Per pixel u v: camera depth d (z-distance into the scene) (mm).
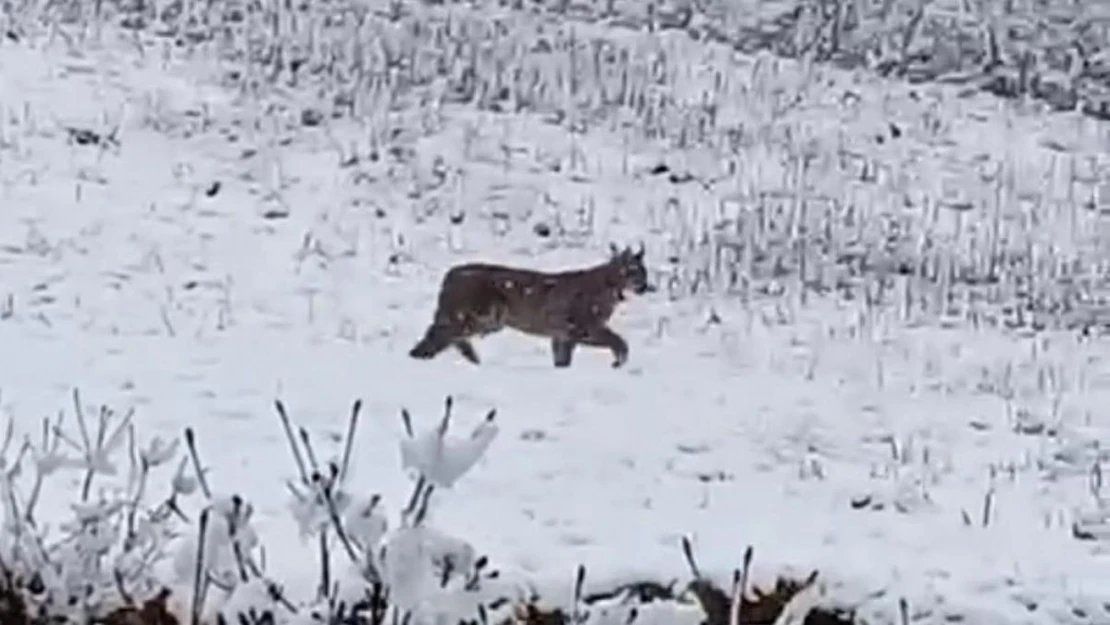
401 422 17578
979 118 35844
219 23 36500
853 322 24266
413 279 24891
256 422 17203
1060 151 34531
